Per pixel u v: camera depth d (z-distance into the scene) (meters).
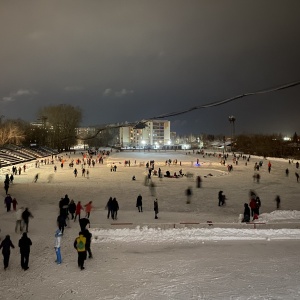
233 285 11.18
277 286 11.02
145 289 11.01
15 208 25.62
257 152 129.50
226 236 17.16
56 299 10.45
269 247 15.35
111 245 15.95
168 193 38.47
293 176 57.12
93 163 72.50
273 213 24.89
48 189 39.72
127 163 79.62
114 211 24.41
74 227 20.27
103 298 10.43
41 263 13.62
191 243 16.14
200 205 31.42
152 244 16.06
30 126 117.81
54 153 109.44
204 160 96.50
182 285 11.27
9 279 12.04
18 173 59.09
